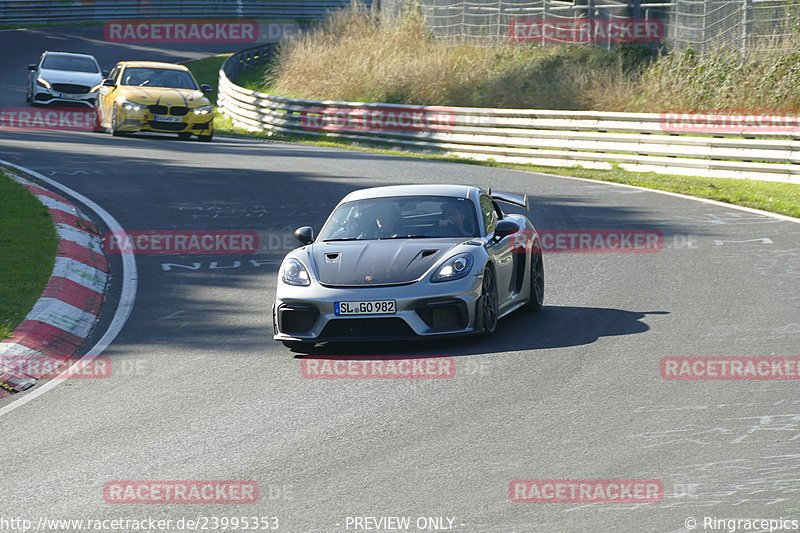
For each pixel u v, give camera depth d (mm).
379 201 34750
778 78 93125
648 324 32031
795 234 48969
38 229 46750
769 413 22469
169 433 22891
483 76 119125
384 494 18562
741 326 31141
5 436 23359
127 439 22594
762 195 63250
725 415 22453
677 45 109750
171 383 27297
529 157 86812
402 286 29469
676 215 56094
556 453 20422
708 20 106125
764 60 97062
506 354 28984
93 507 18609
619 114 80625
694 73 100750
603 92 105562
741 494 17891
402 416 23406
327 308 29484
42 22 196750
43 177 63656
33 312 33906
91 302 37656
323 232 33812
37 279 38469
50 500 19094
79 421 24219
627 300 36250
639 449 20438
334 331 29734
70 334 33281
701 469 19172
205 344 31688
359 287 29656
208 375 27984
